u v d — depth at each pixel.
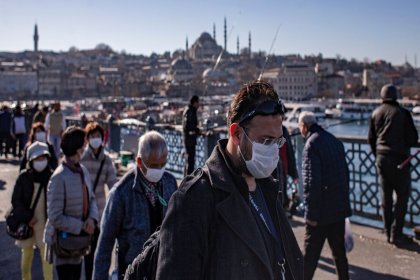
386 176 6.30
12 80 182.12
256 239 2.00
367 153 7.69
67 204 4.50
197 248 1.94
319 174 4.67
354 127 50.28
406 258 5.89
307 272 4.83
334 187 4.71
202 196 1.99
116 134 15.15
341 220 4.75
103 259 3.52
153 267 2.19
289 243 2.21
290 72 152.12
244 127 2.08
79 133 4.60
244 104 2.08
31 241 5.16
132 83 195.75
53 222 4.45
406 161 6.17
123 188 3.53
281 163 7.23
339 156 4.78
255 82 2.15
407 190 6.32
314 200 4.69
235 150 2.11
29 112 19.73
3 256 6.62
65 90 193.38
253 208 2.13
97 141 5.56
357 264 5.73
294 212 7.89
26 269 5.21
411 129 6.24
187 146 10.52
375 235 6.76
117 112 93.88
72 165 4.60
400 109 6.23
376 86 162.38
